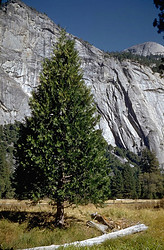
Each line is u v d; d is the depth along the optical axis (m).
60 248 5.75
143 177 52.75
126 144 142.12
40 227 8.48
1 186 46.94
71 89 9.88
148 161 72.12
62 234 7.48
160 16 6.36
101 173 9.15
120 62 162.75
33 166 8.60
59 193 8.09
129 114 148.50
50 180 8.32
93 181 8.55
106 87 152.00
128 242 6.25
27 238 6.94
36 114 9.22
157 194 49.59
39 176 8.62
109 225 8.84
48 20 151.88
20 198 9.49
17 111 121.81
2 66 124.81
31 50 138.12
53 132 8.86
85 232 7.83
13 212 10.84
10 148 86.75
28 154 8.68
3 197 46.06
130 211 11.97
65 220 9.71
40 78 10.46
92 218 10.11
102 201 8.98
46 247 5.93
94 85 149.00
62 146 8.84
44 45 143.25
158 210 13.23
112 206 15.21
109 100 149.50
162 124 152.75
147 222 9.26
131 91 150.75
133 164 122.56
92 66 153.75
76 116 9.44
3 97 118.00
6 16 133.62
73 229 8.08
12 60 128.75
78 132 8.88
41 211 11.38
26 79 132.75
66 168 8.46
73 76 10.41
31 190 8.75
